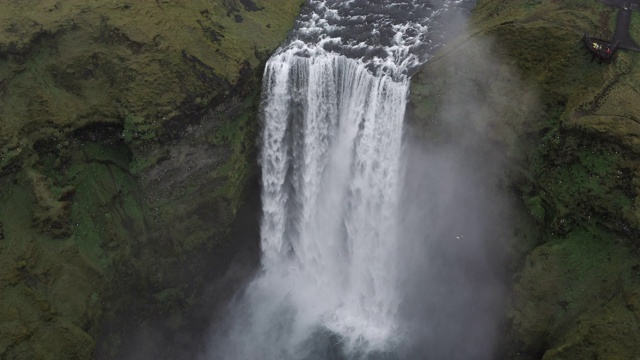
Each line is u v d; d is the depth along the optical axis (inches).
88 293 1510.8
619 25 1596.9
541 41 1552.7
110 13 1643.7
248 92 1756.9
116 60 1611.7
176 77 1648.6
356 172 1790.1
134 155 1603.1
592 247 1392.7
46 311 1417.3
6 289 1375.5
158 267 1683.1
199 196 1705.2
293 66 1739.7
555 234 1467.8
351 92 1732.3
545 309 1416.1
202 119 1675.7
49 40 1576.0
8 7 1593.3
